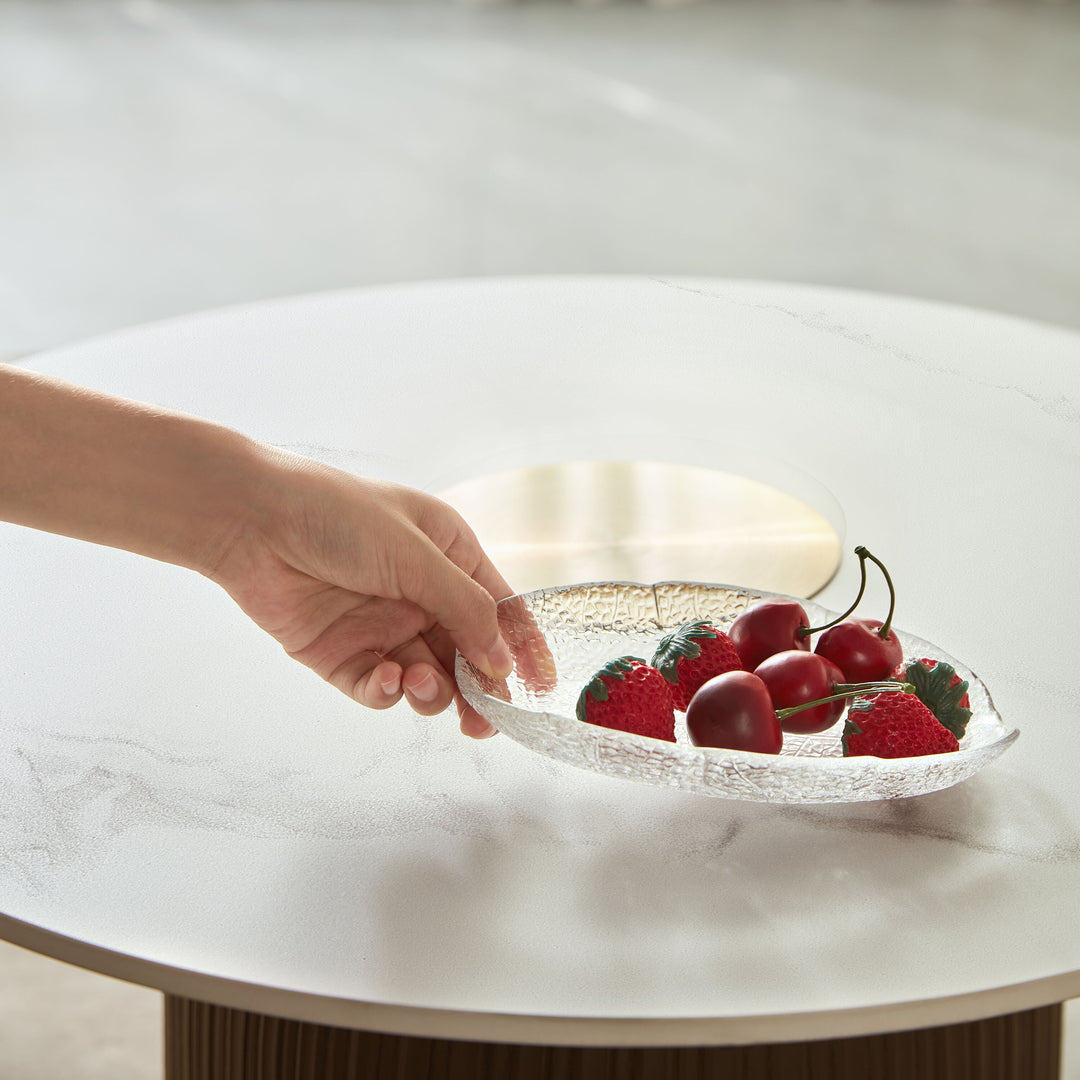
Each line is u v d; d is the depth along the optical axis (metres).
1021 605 0.88
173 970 0.57
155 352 1.31
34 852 0.65
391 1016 0.56
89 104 4.73
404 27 6.06
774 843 0.65
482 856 0.65
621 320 1.38
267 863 0.64
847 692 0.68
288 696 0.79
